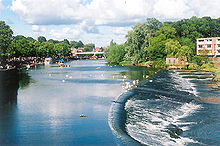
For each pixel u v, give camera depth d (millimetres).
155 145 29641
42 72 129875
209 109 46938
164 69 143625
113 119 39625
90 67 171375
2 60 165250
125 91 65562
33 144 29547
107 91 65938
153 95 60062
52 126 35969
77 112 43688
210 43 183125
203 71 128375
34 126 35938
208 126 37000
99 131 34031
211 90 67938
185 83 82062
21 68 160250
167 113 43906
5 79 95188
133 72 125250
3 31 159625
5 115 41281
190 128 36094
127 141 30578
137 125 37125
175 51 159250
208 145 30078
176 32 190375
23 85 77625
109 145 29359
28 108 46156
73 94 61188
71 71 136250
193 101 53625
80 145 29375
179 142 30828
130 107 47938
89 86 75625
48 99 54594
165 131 34750
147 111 45094
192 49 182625
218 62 155625
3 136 31938
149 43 175500
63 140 30719
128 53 186000
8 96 57906
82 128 35250
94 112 43812
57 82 85875
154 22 196625
